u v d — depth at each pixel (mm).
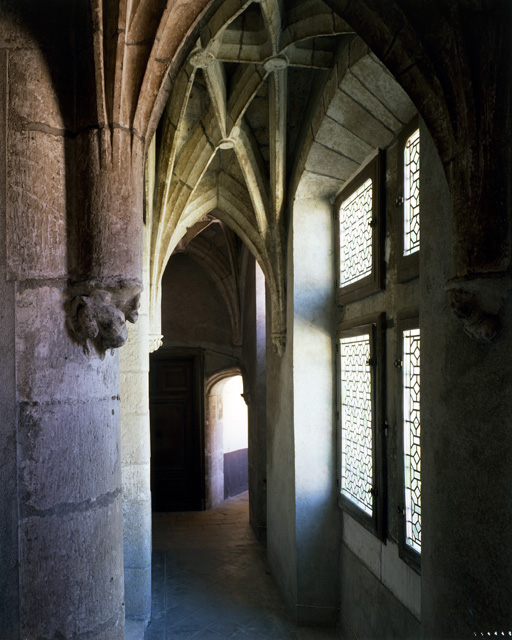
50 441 2092
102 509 2248
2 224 2088
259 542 8438
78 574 2133
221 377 11047
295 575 5562
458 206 2188
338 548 5520
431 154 2682
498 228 2057
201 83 5215
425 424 2746
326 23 3812
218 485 11250
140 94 2139
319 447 5574
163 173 5516
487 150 2074
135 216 2184
